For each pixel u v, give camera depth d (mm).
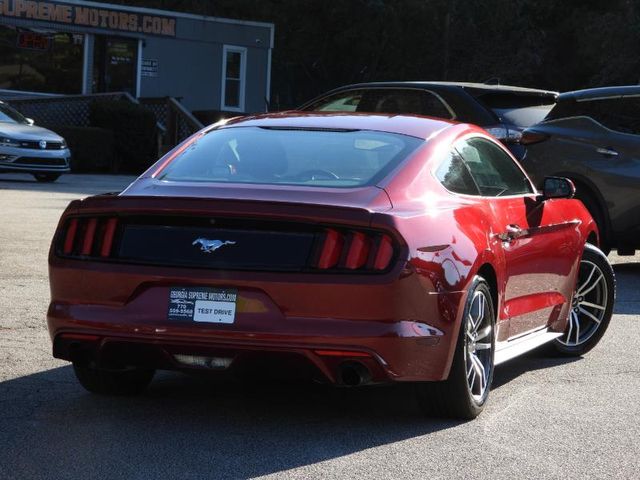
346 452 4926
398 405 5898
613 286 7641
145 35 34188
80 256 5227
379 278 4891
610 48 46281
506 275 6020
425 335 5062
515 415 5750
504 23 53094
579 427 5523
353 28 49594
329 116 6242
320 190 5266
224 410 5668
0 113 23891
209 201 4973
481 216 5758
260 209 4918
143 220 5133
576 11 53375
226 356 5016
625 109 11555
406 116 6285
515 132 11922
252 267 4949
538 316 6711
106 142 29031
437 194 5555
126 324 5070
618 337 8258
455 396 5449
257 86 37219
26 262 10508
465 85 12234
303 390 6199
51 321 5285
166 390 6102
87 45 32938
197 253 5016
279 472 4578
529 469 4758
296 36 50844
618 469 4801
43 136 22953
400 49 50844
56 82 32562
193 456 4785
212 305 4988
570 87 54000
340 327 4891
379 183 5359
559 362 7332
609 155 11438
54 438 5012
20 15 31547
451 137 6020
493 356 5855
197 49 35531
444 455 4930
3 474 4445
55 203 16812
